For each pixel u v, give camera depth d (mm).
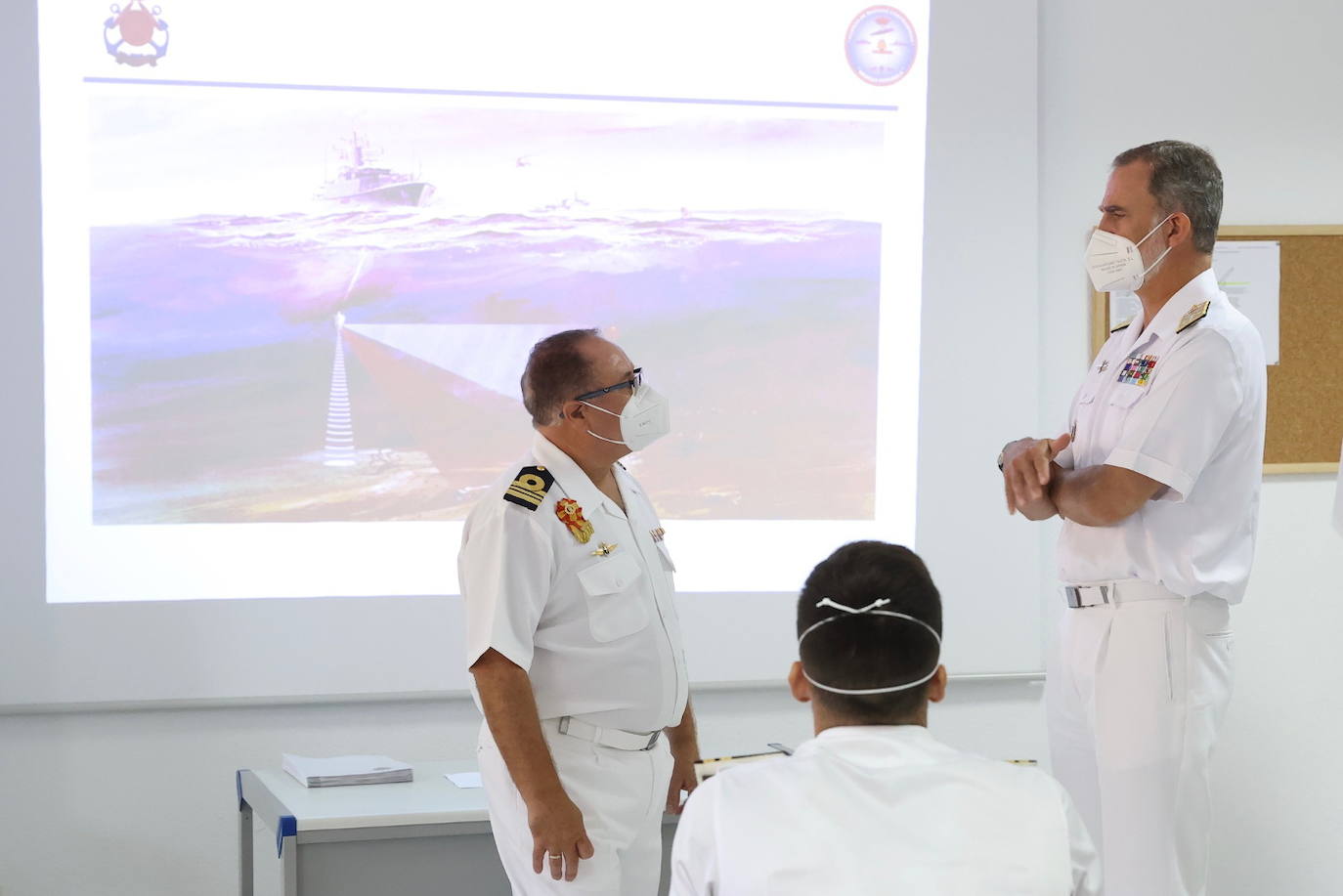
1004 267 3676
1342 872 3908
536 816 2029
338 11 3383
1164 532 2350
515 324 3461
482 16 3451
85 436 3246
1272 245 3818
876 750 1371
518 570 2098
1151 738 2340
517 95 3465
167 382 3287
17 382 3205
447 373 3430
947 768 1353
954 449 3654
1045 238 3762
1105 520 2328
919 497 3637
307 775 2766
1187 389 2297
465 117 3443
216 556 3309
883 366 3629
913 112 3639
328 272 3373
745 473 3561
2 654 3207
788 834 1311
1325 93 3914
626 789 2195
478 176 3447
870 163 3621
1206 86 3852
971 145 3658
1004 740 3717
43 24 3225
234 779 3344
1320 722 3891
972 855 1292
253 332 3332
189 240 3301
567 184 3488
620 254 3510
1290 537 3865
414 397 3414
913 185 3637
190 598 3295
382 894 2500
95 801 3291
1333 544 3885
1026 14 3680
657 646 2246
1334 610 3891
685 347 3535
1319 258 3846
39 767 3266
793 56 3584
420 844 2521
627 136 3516
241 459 3322
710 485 3545
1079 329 3777
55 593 3234
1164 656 2346
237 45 3330
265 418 3336
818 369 3600
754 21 3570
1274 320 3822
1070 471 2426
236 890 3350
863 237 3617
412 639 3398
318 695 3354
